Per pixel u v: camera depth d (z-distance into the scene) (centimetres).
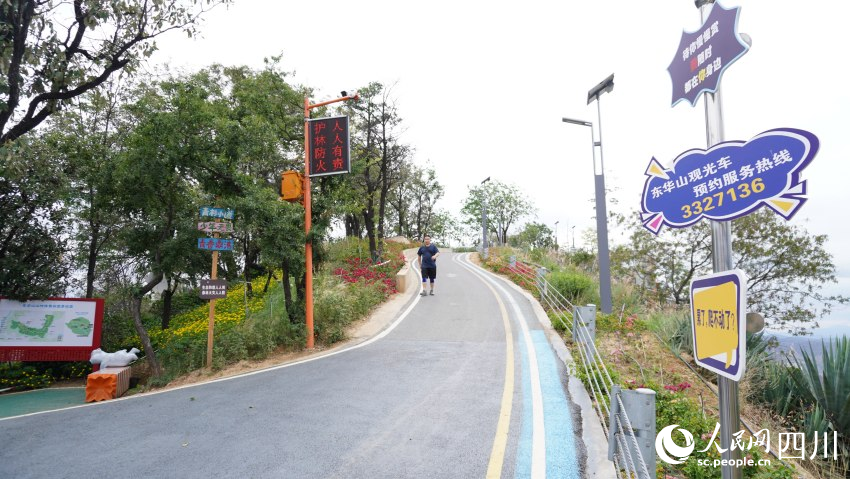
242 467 457
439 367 786
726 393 275
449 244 6338
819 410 714
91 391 867
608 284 1116
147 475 451
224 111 1110
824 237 1673
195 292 2697
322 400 651
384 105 2403
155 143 972
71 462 491
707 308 290
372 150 2459
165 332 1582
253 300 1856
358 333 1104
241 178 1038
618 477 400
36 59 748
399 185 3416
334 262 2092
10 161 712
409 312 1320
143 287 1048
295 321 1074
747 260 1738
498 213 5597
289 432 541
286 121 1591
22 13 724
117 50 875
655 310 1385
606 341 961
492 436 503
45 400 952
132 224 1466
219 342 998
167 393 765
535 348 889
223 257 1653
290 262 1076
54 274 1314
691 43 328
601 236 1127
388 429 536
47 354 1189
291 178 1042
